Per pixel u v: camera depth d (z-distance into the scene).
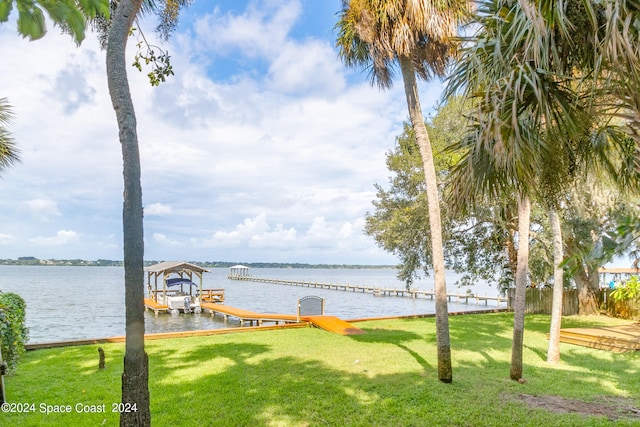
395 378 6.78
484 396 5.84
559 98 3.11
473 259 16.53
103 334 15.95
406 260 15.98
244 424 4.83
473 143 3.83
